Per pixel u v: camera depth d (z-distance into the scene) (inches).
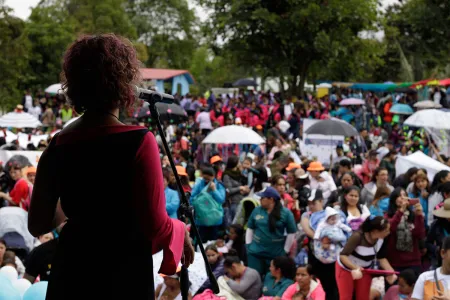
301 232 370.0
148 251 89.3
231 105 1261.1
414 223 311.7
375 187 405.7
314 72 1603.1
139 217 86.5
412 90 1288.1
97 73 87.7
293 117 900.6
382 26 1628.9
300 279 289.9
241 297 313.6
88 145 87.7
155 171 87.0
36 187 91.8
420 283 224.1
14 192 368.8
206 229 384.8
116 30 2206.0
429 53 1774.1
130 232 87.2
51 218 93.5
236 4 1491.1
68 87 89.5
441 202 338.6
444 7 1729.8
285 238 350.3
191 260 99.0
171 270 90.4
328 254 323.9
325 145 624.1
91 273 87.1
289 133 880.3
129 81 90.1
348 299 298.7
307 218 344.5
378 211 384.5
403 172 485.1
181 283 107.1
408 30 1822.1
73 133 89.3
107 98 88.6
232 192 422.6
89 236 87.5
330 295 329.7
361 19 1498.5
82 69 88.0
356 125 1114.7
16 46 1439.5
